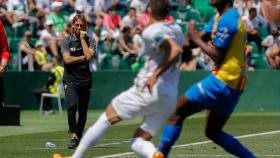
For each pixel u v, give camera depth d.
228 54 22.80
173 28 22.08
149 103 22.02
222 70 22.84
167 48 21.39
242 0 68.81
